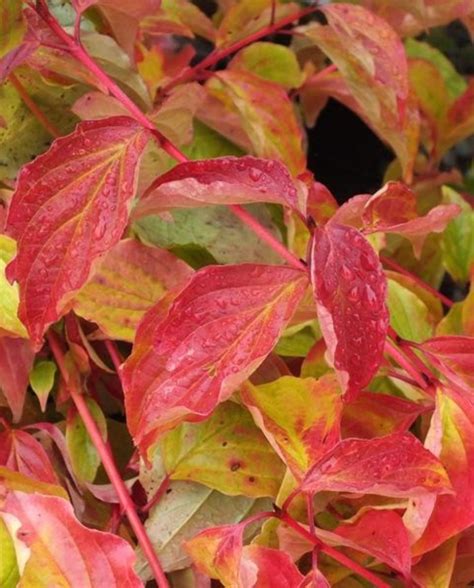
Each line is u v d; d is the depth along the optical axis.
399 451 0.48
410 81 0.74
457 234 0.67
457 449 0.50
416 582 0.51
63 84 0.57
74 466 0.54
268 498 0.54
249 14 0.67
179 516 0.53
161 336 0.47
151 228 0.59
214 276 0.47
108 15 0.55
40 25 0.52
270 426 0.50
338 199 0.79
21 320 0.48
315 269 0.46
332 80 0.70
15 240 0.50
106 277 0.53
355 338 0.45
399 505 0.51
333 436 0.50
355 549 0.51
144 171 0.55
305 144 0.72
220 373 0.46
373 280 0.46
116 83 0.57
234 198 0.48
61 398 0.55
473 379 0.51
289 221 0.58
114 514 0.53
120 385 0.58
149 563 0.51
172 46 0.76
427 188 0.74
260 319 0.47
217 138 0.65
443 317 0.63
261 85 0.62
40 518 0.47
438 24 0.64
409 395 0.55
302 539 0.50
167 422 0.47
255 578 0.47
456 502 0.50
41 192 0.48
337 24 0.58
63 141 0.48
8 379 0.53
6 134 0.59
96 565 0.47
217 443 0.53
